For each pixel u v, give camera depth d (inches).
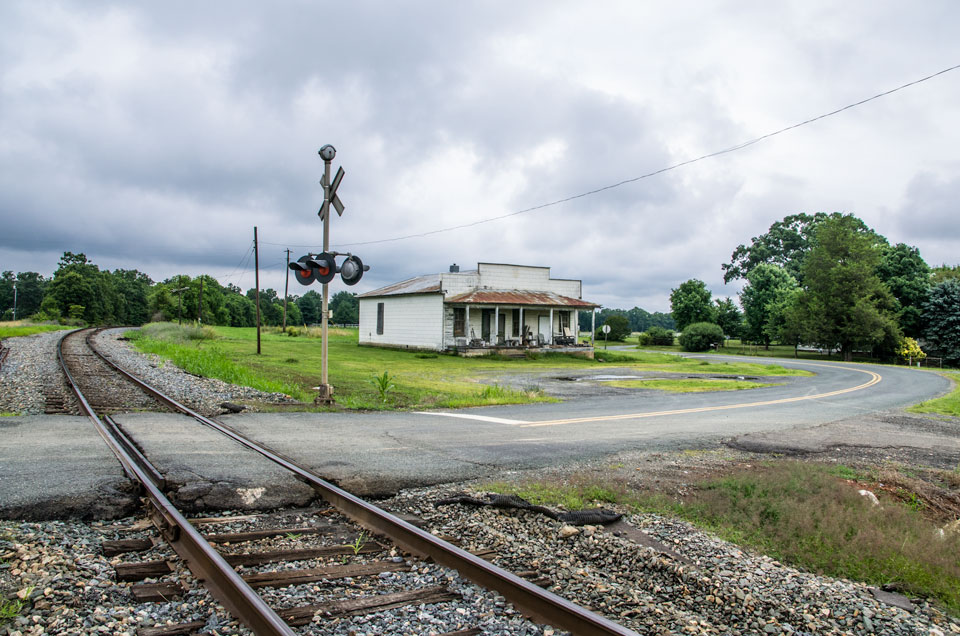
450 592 161.9
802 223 3777.1
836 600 175.8
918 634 158.4
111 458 281.6
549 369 1283.2
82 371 727.7
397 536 202.1
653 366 1482.5
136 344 1358.3
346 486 264.2
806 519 244.7
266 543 195.5
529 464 333.7
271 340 1935.3
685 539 222.5
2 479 237.5
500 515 239.1
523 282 1771.7
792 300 2605.8
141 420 413.1
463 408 602.5
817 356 2427.4
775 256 3833.7
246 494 242.1
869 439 491.2
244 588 146.2
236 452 314.8
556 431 458.3
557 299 1731.1
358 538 202.4
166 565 169.6
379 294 1809.8
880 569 202.7
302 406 539.8
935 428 577.9
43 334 1651.1
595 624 138.9
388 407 571.2
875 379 1269.7
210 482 249.3
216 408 502.0
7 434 340.2
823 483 306.5
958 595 183.3
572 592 170.4
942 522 285.9
